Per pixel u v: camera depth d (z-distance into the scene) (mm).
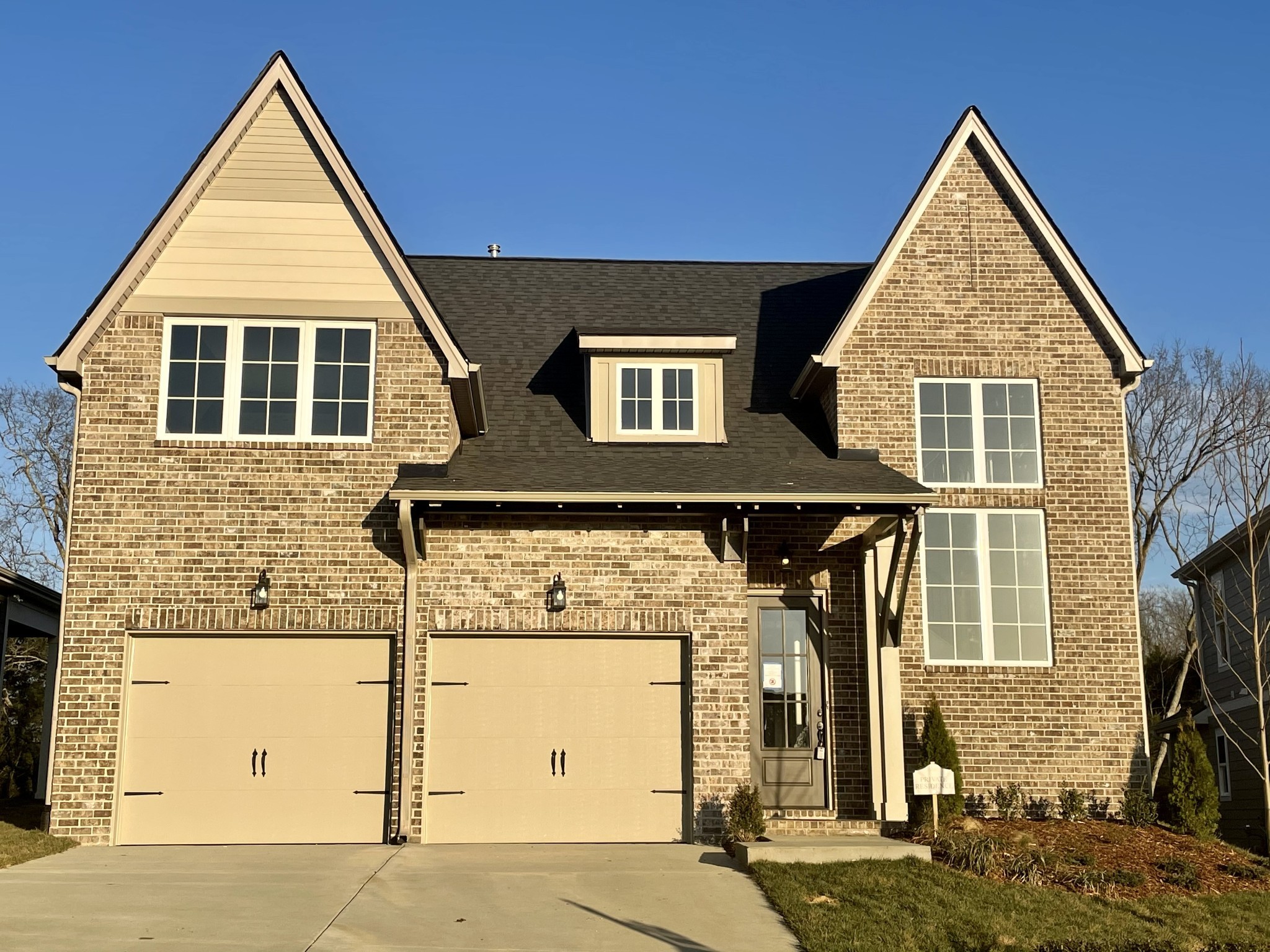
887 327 16766
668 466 15578
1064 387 16781
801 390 17375
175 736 14273
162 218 15062
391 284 15289
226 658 14484
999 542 16344
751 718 15633
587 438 16672
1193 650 28578
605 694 14656
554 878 12172
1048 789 15586
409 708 14273
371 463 14898
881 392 16578
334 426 15008
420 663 14453
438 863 12859
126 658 14312
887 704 15078
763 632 15875
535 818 14312
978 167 17406
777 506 14547
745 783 14359
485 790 14328
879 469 15711
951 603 16109
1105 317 16859
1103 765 15672
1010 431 16688
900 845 13047
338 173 15344
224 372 15023
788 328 18953
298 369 15109
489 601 14625
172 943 9664
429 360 15172
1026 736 15711
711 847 14039
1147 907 11812
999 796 15414
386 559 14688
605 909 11086
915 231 17125
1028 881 12359
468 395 15578
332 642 14578
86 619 14320
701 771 14383
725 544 14773
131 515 14578
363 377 15156
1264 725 16016
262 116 15492
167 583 14461
